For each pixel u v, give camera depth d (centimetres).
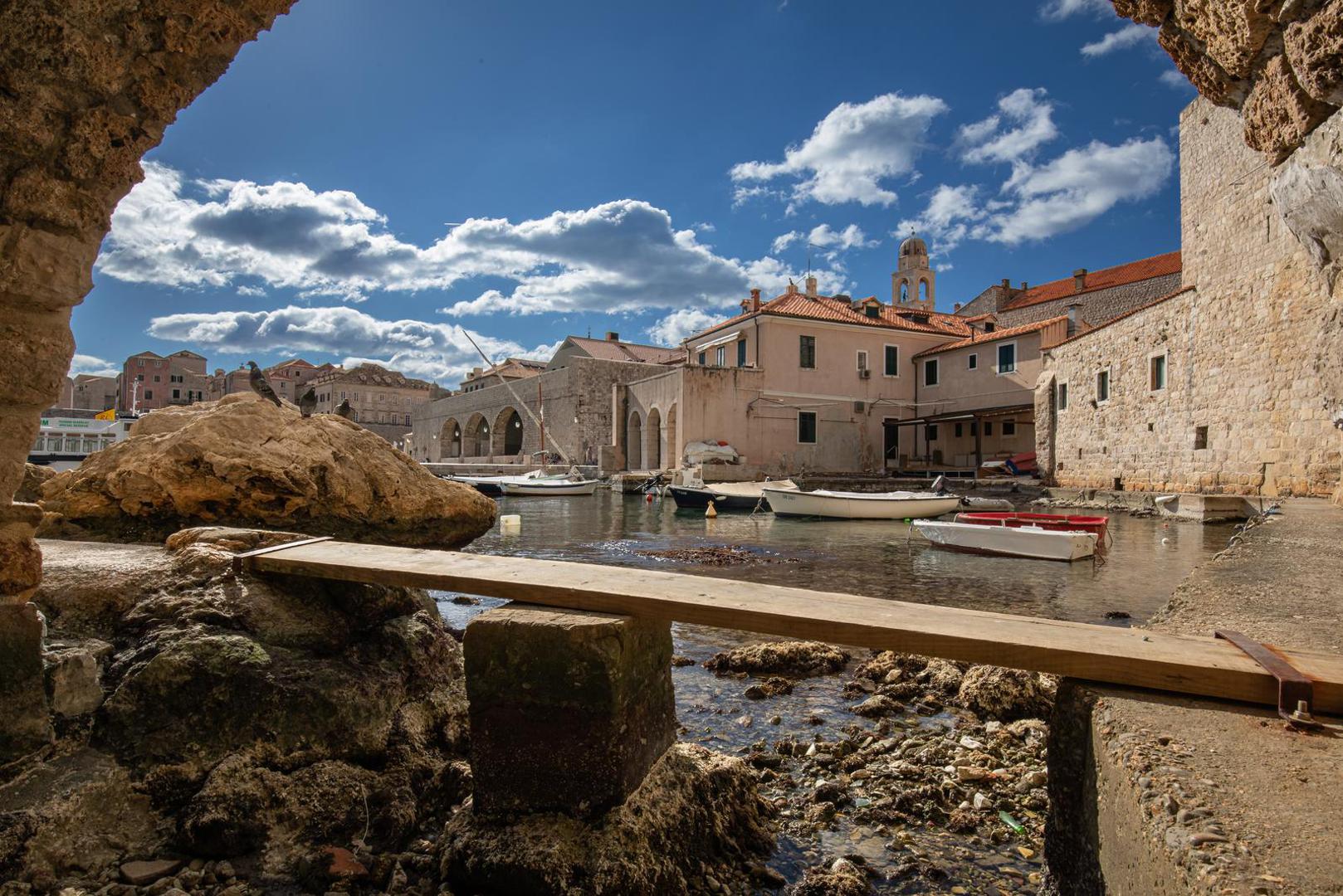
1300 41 406
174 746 337
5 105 258
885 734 529
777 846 370
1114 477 2684
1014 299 5078
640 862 289
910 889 330
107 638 371
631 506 3136
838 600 330
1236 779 188
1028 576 1302
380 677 416
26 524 299
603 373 4644
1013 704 556
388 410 9388
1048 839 262
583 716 297
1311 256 924
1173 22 498
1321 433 1795
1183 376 2316
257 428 577
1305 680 230
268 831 322
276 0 304
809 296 4319
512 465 4559
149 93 292
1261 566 638
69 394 9650
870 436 3997
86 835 295
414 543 657
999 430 3609
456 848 308
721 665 709
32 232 275
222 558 415
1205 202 2239
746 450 3703
